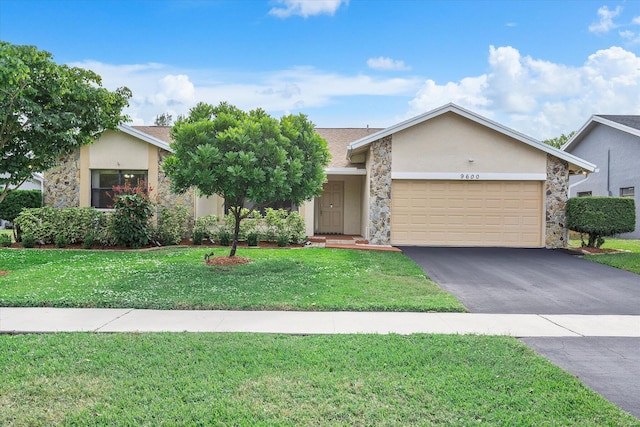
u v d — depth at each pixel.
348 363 4.62
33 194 21.95
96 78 10.64
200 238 14.92
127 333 5.60
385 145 15.09
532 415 3.55
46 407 3.65
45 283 8.47
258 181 9.52
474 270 10.74
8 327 5.86
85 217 14.30
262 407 3.65
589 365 4.75
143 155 15.80
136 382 4.11
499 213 15.12
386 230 15.12
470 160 14.97
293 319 6.44
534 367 4.55
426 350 5.04
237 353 4.88
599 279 9.76
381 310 7.02
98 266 10.34
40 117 9.34
